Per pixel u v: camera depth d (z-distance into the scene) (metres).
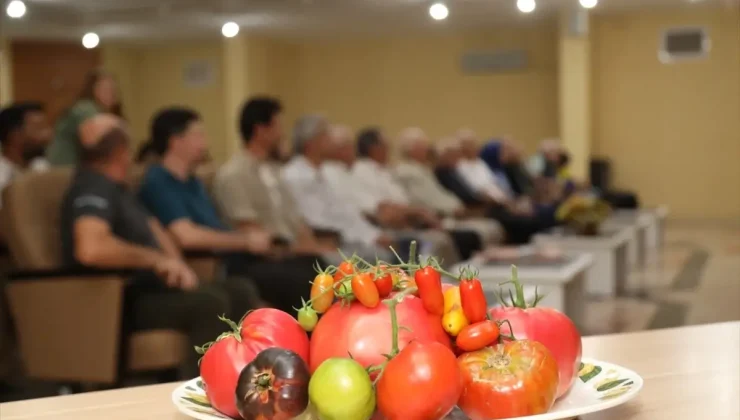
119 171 2.84
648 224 7.72
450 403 0.80
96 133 2.79
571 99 10.80
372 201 5.41
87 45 7.79
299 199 4.60
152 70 12.91
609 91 11.18
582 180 10.52
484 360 0.84
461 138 7.74
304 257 3.50
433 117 12.17
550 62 11.60
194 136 3.28
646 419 0.89
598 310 5.13
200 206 3.40
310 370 0.85
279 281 3.34
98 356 2.62
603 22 11.12
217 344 0.89
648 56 11.02
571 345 0.92
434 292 0.87
